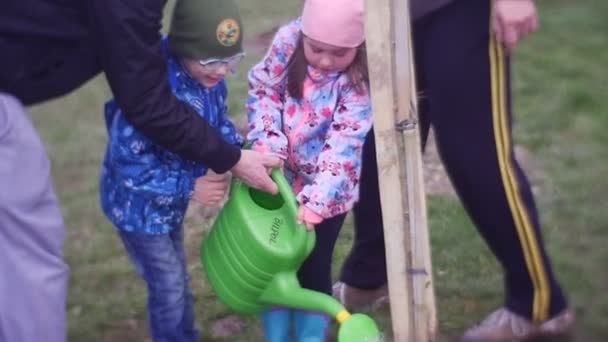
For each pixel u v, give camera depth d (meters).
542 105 5.50
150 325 3.10
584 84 5.76
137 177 2.75
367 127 2.83
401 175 2.64
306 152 2.93
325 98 2.85
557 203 4.40
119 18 2.37
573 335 3.41
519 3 2.71
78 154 5.41
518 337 3.25
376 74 2.55
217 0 2.63
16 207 2.55
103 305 3.90
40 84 2.53
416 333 2.79
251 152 2.74
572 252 3.99
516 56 6.29
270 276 2.76
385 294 3.62
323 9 2.71
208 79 2.75
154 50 2.45
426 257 2.72
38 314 2.63
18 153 2.53
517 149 4.96
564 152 4.91
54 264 2.66
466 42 2.89
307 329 2.93
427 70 2.99
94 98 6.26
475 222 3.13
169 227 2.86
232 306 2.88
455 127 2.97
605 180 4.60
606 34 6.68
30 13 2.42
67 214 4.70
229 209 2.85
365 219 3.41
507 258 3.13
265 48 6.15
